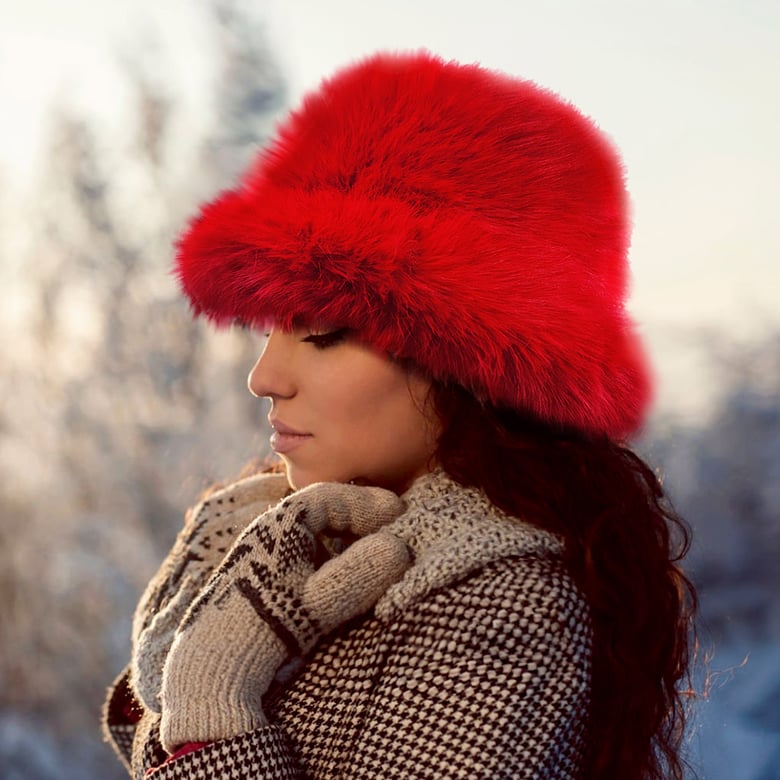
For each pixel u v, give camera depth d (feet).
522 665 3.25
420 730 3.20
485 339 3.41
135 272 28.40
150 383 25.99
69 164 29.66
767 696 18.42
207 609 3.49
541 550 3.50
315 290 3.44
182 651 3.42
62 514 23.72
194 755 3.25
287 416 3.71
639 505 3.77
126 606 22.11
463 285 3.39
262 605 3.43
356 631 3.53
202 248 3.68
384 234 3.40
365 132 3.56
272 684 3.59
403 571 3.49
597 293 3.66
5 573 22.17
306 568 3.51
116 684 4.60
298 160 3.66
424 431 3.71
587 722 3.49
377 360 3.59
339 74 3.78
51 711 21.13
